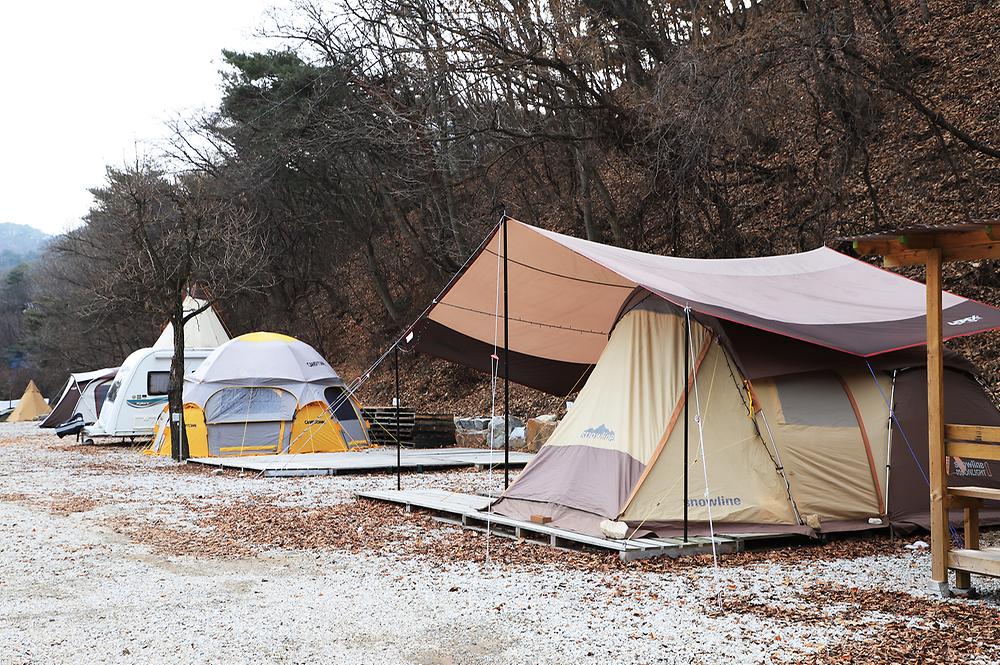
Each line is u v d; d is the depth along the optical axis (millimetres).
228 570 7465
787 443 8625
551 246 9219
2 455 20625
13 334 72188
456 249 26312
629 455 8633
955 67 17734
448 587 6723
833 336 8344
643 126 18438
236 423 18172
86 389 26828
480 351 12586
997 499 6023
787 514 8430
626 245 21406
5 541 8883
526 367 12898
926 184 16406
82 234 42562
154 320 33406
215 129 32562
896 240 6285
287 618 5859
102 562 7816
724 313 7973
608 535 8055
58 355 53875
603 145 19562
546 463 9516
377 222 33469
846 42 14781
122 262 27922
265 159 30891
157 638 5422
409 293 31047
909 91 15711
